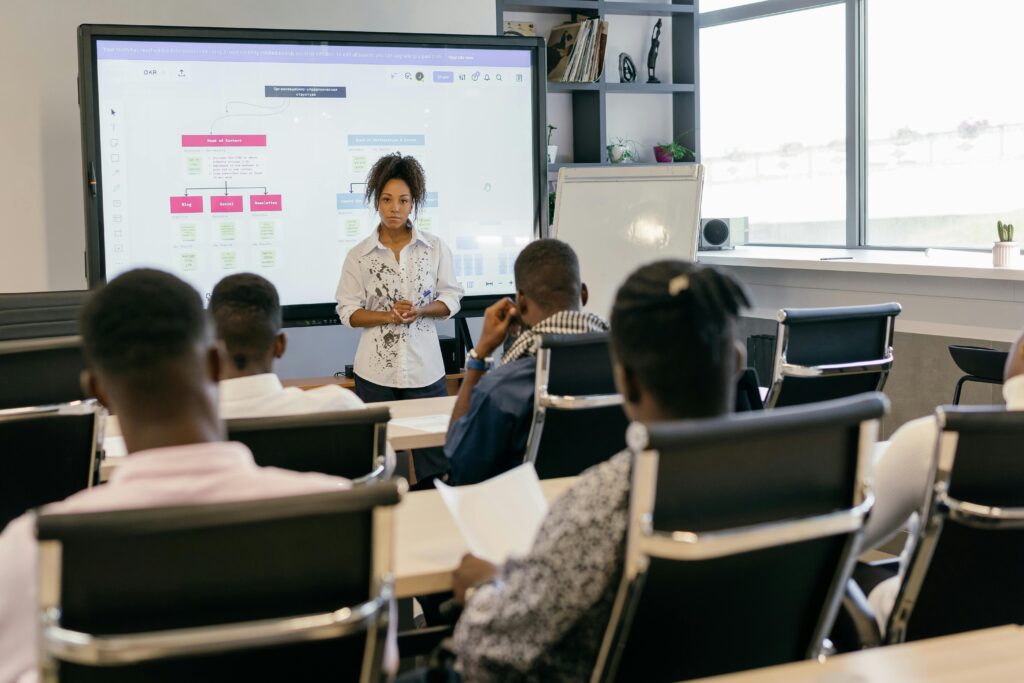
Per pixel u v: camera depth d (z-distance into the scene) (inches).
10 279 194.7
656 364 49.7
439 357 184.9
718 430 45.9
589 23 232.2
